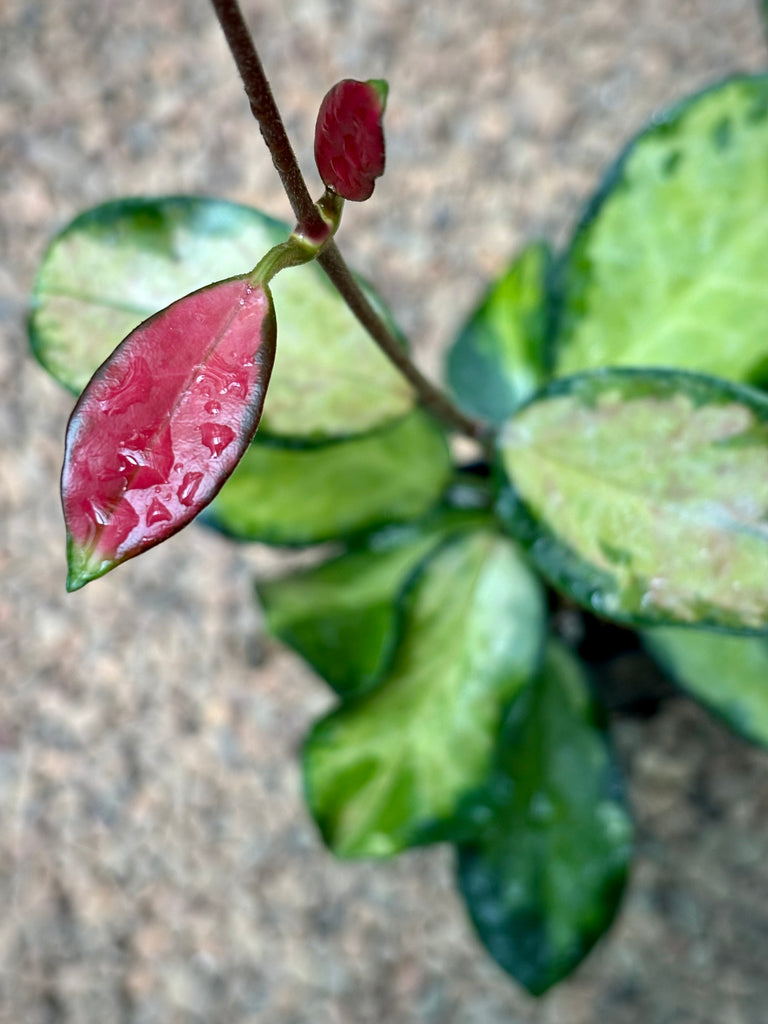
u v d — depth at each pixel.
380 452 0.28
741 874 0.38
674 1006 0.37
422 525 0.31
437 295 0.41
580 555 0.22
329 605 0.31
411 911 0.38
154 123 0.42
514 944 0.30
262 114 0.15
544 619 0.28
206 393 0.15
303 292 0.22
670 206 0.26
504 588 0.28
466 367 0.32
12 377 0.41
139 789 0.39
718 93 0.25
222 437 0.15
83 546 0.14
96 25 0.43
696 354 0.27
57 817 0.39
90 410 0.15
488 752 0.27
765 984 0.37
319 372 0.23
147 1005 0.38
